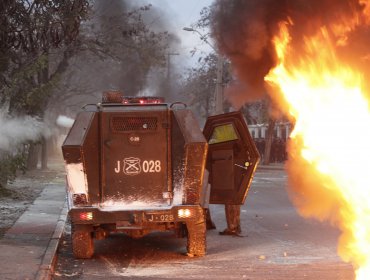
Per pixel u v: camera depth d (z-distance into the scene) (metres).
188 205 8.90
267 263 8.59
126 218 8.81
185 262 8.79
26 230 11.32
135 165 9.10
